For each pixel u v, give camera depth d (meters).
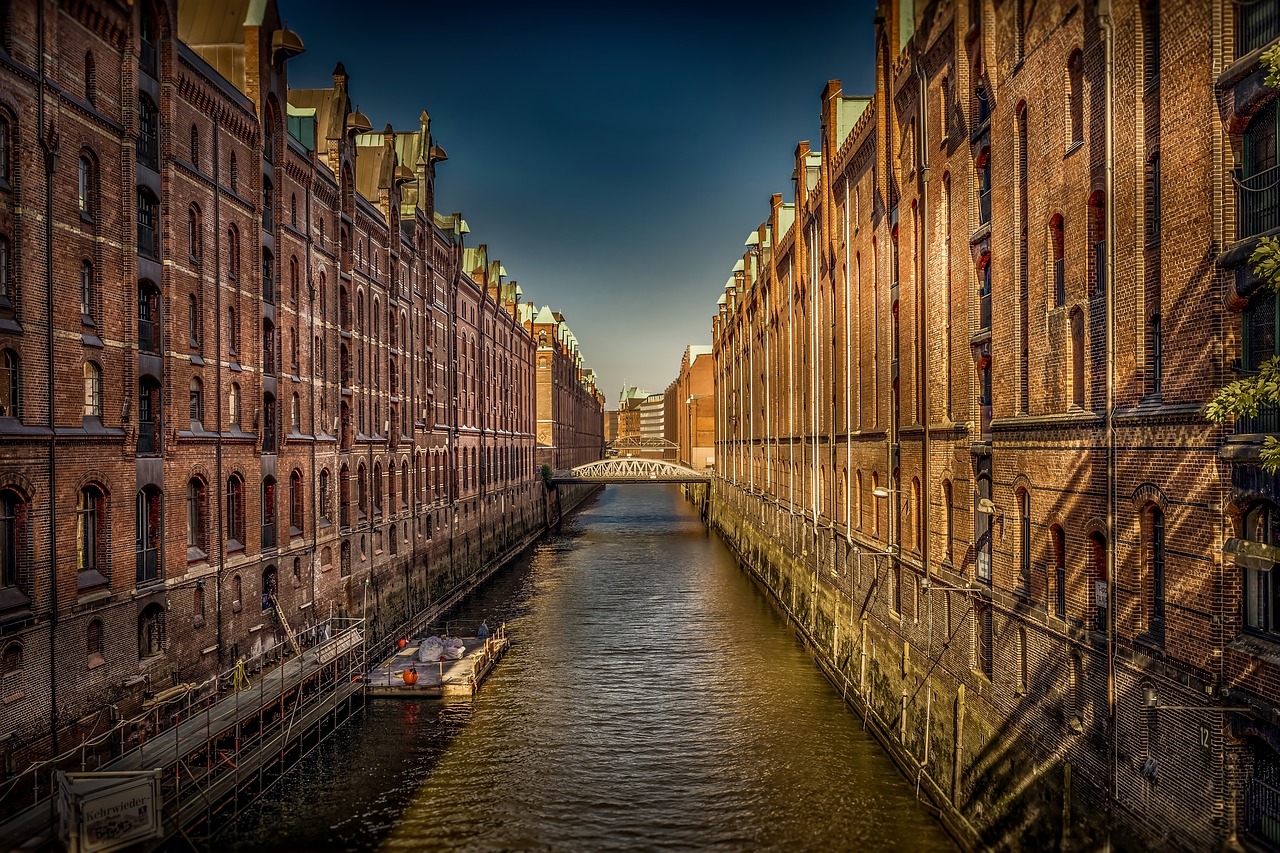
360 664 27.95
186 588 20.64
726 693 27.81
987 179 18.50
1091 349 13.82
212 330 22.22
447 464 46.34
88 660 17.19
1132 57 12.45
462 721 25.22
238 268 23.66
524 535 69.38
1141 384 12.30
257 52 24.50
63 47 16.83
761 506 51.38
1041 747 14.94
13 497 15.57
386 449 36.25
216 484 22.14
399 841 18.16
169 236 20.25
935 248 20.83
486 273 58.69
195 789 17.78
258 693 21.23
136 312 18.73
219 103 22.50
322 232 29.80
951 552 19.80
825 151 34.31
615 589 47.25
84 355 17.34
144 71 19.53
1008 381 16.73
